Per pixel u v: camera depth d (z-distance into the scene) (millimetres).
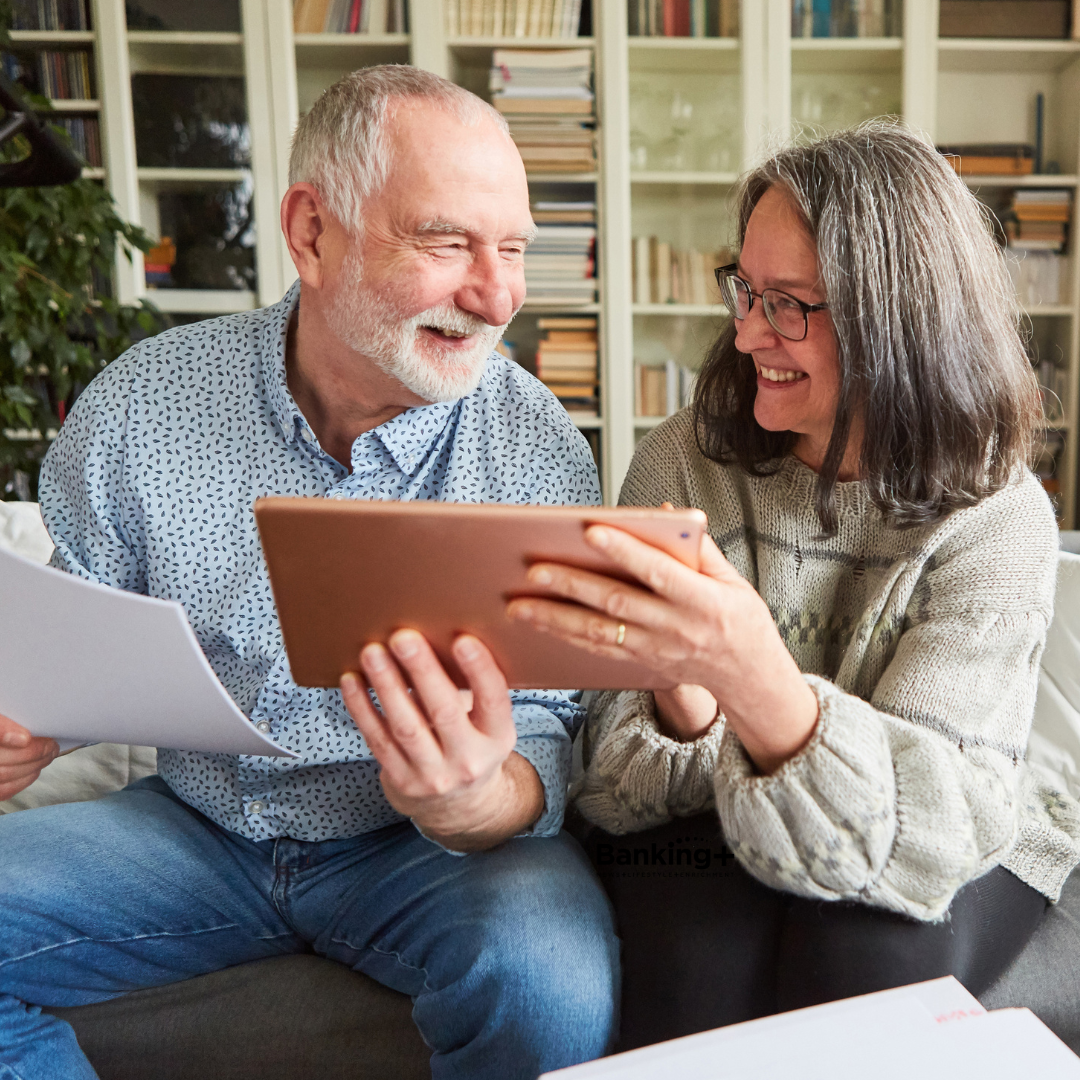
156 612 754
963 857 834
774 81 3098
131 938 1056
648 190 3207
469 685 799
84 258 2514
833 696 866
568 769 1087
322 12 3082
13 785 967
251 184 3137
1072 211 3203
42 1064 963
